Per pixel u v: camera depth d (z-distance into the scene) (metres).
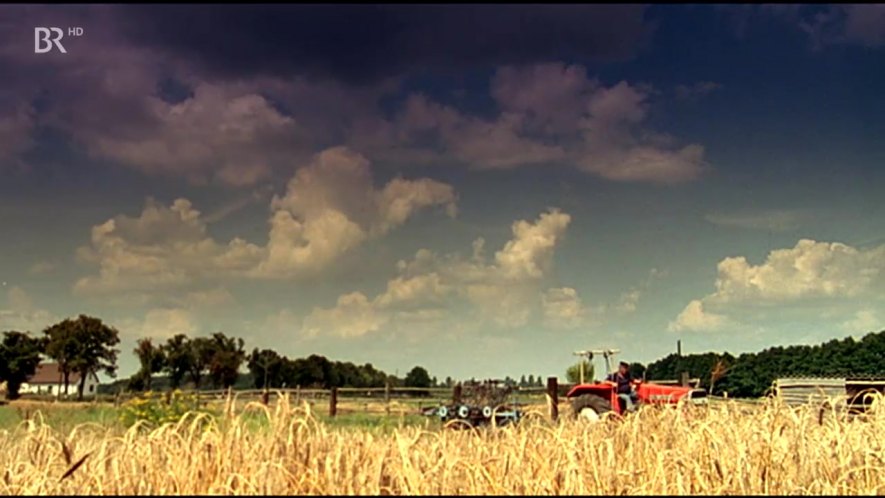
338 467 5.52
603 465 6.30
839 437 7.09
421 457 6.15
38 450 6.55
